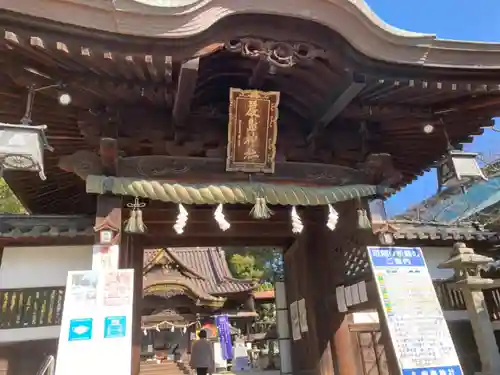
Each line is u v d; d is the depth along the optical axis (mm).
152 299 18469
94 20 3803
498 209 12719
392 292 4871
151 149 5363
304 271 6832
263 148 5234
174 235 6629
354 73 4742
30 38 3732
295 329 7457
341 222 6242
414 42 4719
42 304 5898
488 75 5008
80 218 6414
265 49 4465
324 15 4410
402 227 8633
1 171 4184
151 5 3871
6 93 4508
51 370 5125
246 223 6816
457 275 7324
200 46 4223
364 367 7668
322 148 5805
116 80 4465
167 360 18047
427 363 4500
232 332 22125
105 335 3996
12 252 6066
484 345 6570
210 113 5508
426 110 5594
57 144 5691
